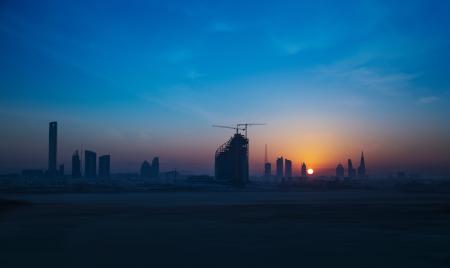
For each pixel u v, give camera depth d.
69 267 48.62
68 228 86.12
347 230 84.25
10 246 62.81
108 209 149.12
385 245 64.50
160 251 58.62
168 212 134.12
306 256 55.28
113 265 49.72
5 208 152.75
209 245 63.81
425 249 61.00
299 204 190.88
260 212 135.50
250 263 51.06
